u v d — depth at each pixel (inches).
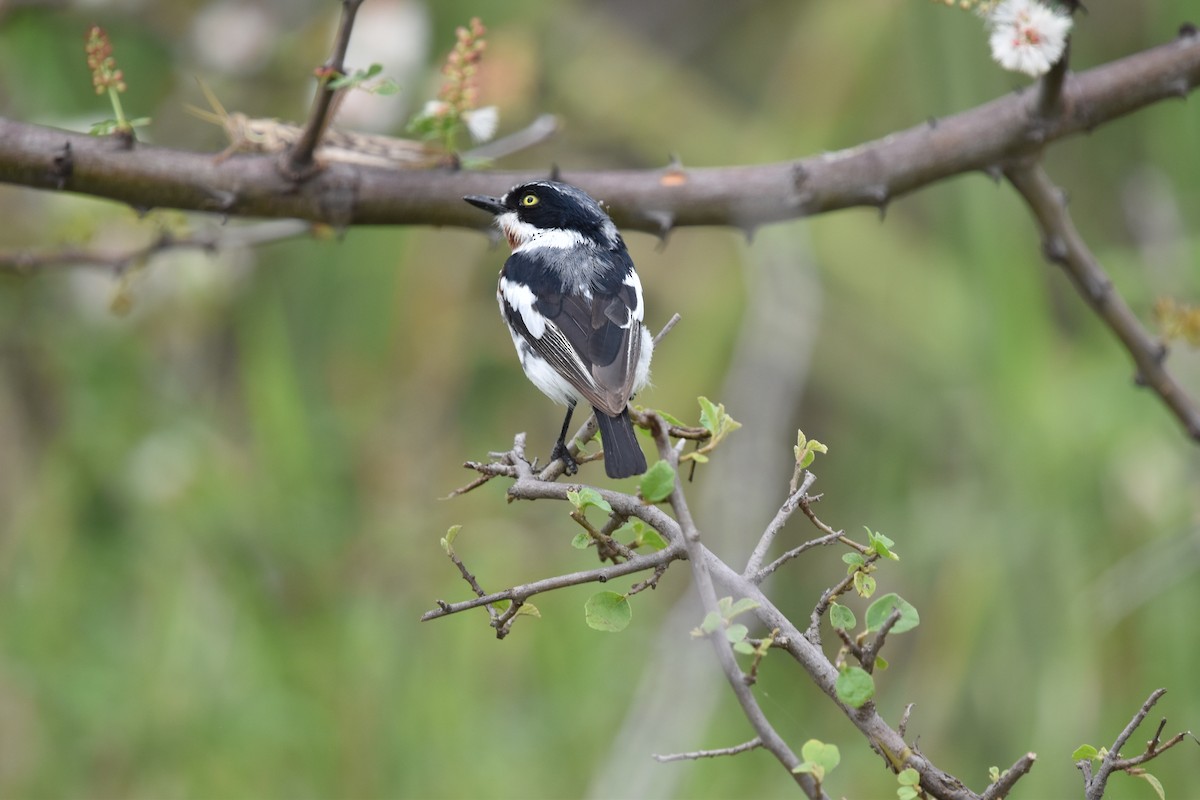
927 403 497.4
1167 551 411.2
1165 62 299.7
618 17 600.7
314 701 414.6
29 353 444.1
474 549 458.0
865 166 298.0
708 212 298.0
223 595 422.6
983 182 452.4
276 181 279.1
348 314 490.3
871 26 504.4
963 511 455.5
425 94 397.7
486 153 332.8
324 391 484.4
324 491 447.2
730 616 171.3
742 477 469.4
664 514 193.5
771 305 490.3
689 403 520.4
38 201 438.3
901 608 181.8
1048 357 450.0
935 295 506.3
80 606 420.2
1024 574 433.4
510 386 521.7
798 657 180.7
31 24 428.5
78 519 434.9
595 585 469.1
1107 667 423.8
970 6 265.6
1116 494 433.4
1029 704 418.9
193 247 349.7
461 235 492.7
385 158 295.3
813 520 191.8
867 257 516.4
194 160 277.1
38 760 399.2
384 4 398.9
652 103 540.7
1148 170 467.5
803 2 581.0
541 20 520.4
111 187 274.5
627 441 271.0
